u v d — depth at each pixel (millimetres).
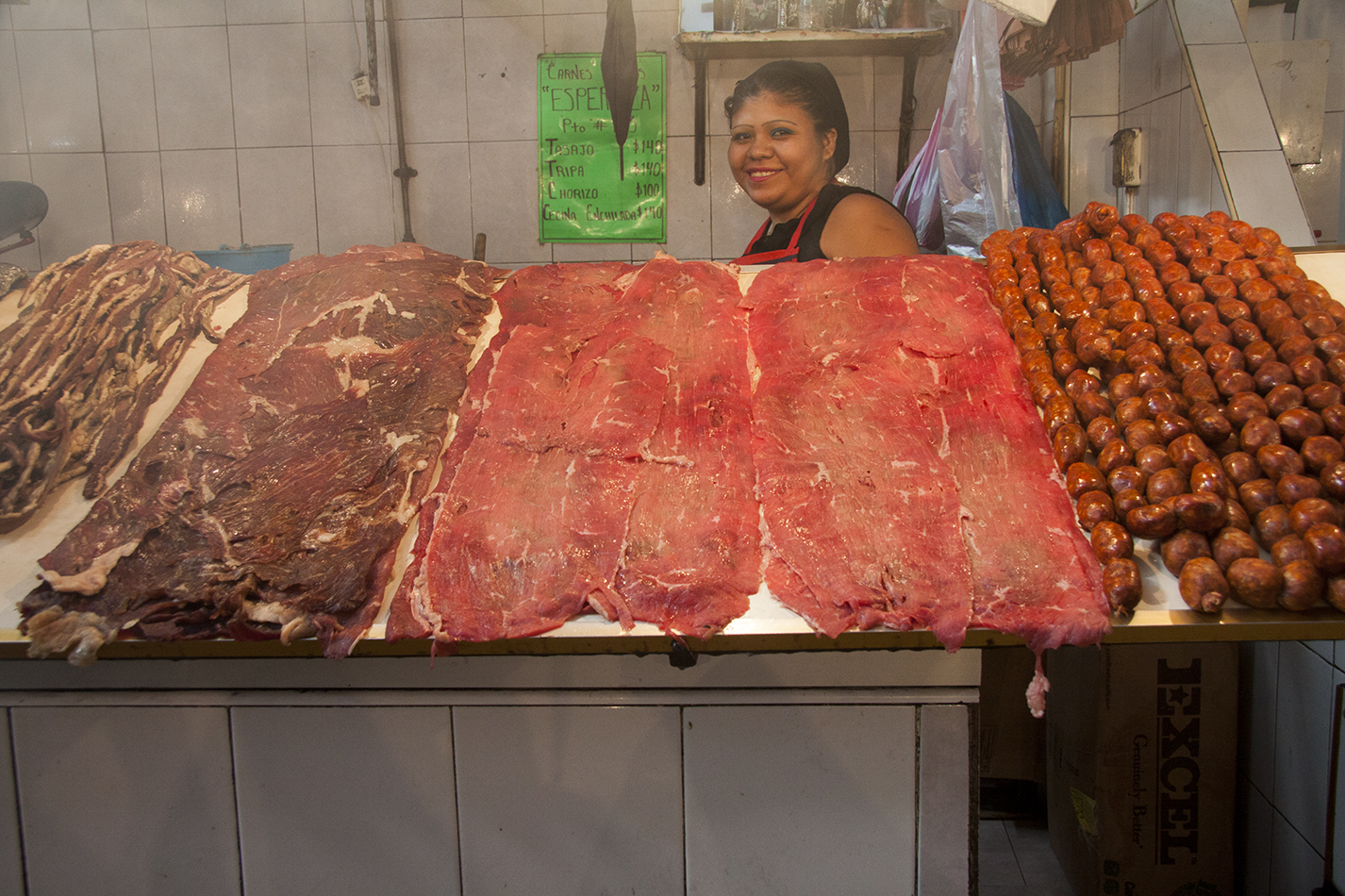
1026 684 2100
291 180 2740
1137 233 1394
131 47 2689
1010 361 1295
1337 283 1350
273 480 1166
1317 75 2191
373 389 1304
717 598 1004
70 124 2727
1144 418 1126
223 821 1138
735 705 1078
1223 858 1761
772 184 2242
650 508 1124
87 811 1138
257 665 1101
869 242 1938
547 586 1036
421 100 2688
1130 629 946
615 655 1076
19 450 1205
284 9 2650
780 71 2172
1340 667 1444
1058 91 2545
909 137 2596
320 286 1505
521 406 1278
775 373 1313
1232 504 1004
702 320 1432
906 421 1207
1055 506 1084
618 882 1129
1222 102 2016
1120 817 1771
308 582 1032
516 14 2629
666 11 2598
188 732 1119
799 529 1078
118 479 1212
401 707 1104
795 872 1111
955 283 1453
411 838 1133
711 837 1109
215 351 1378
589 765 1104
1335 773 1431
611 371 1326
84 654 980
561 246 2748
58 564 1058
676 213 2705
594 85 2646
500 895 1139
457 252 2766
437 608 1013
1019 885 1874
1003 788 2143
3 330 1424
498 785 1114
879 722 1071
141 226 2773
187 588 1029
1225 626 937
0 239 2395
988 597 988
